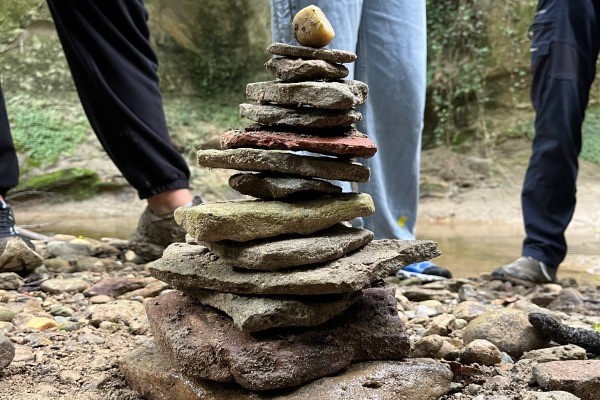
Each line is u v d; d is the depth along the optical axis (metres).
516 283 3.53
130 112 3.39
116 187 8.82
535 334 2.13
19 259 3.18
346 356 1.69
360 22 3.14
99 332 2.38
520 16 10.52
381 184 3.33
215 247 1.71
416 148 3.32
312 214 1.69
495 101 10.66
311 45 1.75
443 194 9.78
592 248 5.78
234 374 1.58
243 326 1.58
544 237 3.61
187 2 10.62
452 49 10.77
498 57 10.59
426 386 1.69
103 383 1.85
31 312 2.65
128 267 3.58
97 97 3.35
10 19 9.78
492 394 1.76
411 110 3.23
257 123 1.80
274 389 1.61
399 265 1.71
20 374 1.96
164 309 1.86
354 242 1.73
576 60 3.57
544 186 3.61
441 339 2.01
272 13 2.84
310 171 1.71
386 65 3.15
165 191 3.54
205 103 10.86
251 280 1.63
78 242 3.94
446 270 3.67
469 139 10.62
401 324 1.78
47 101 9.60
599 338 2.08
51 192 8.62
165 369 1.75
